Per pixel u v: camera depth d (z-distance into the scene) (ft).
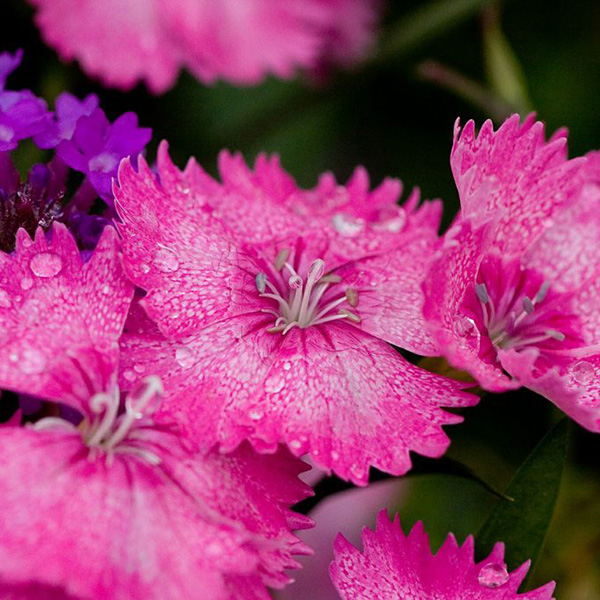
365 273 0.89
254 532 0.83
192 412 0.83
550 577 1.05
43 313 0.84
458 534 1.08
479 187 0.86
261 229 0.89
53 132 0.88
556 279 0.92
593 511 1.06
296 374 0.85
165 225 0.86
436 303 0.84
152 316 0.84
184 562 0.81
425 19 1.14
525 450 1.10
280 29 1.13
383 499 1.10
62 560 0.79
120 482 0.82
